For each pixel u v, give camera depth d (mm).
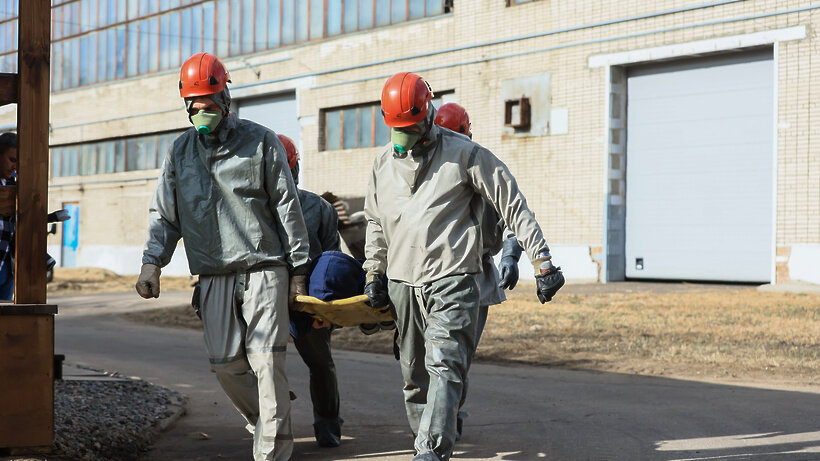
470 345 4727
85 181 39312
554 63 23547
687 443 5926
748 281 20859
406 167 4762
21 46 4723
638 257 22766
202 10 33625
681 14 21312
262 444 4926
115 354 11875
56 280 31344
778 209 19859
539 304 16719
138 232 36781
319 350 5754
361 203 28141
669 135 22219
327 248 6000
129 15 36812
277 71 30703
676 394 8141
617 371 9797
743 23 20344
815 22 19312
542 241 4723
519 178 24219
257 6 31578
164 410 7109
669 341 11766
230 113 4984
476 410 7371
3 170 5961
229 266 4941
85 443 5520
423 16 26688
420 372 5008
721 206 21312
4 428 4660
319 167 29406
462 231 4738
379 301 4930
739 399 7773
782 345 11195
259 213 4988
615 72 22672
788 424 6547
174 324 16953
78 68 39375
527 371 9945
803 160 19500
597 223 22703
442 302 4652
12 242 5934
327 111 29500
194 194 4992
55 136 40469
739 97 21016
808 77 19422
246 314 4953
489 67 24875
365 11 28203
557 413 7195
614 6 22422
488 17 24875
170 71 34969
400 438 6242
